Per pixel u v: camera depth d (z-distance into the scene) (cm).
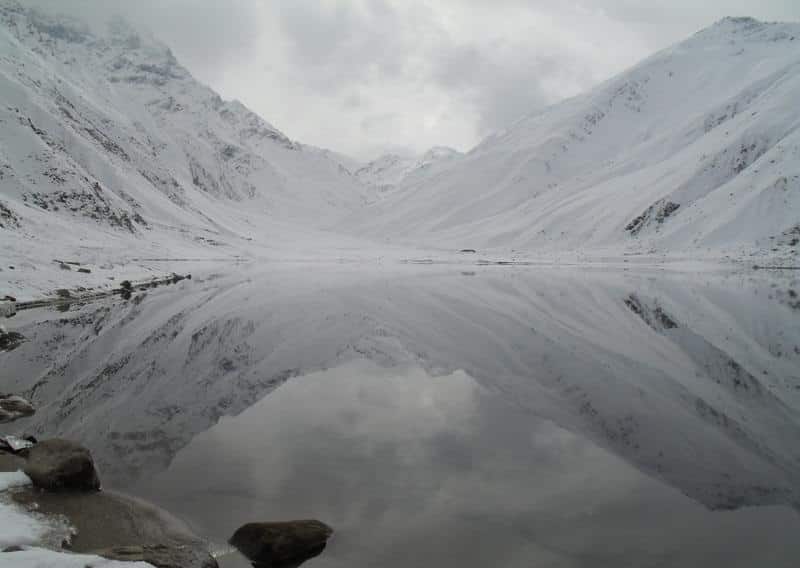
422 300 3186
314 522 614
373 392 1230
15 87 10006
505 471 776
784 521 640
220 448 879
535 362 1544
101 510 662
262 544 574
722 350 1722
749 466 807
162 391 1262
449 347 1766
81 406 1141
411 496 700
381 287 4084
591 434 941
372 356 1639
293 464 801
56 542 584
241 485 737
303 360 1597
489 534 607
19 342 1850
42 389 1285
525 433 943
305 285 4262
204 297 3325
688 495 704
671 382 1317
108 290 3475
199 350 1753
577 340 1895
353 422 1009
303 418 1037
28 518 627
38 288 2969
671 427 983
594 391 1230
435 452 849
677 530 617
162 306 2866
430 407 1106
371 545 588
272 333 2061
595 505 677
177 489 729
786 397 1196
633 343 1833
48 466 713
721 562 552
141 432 967
